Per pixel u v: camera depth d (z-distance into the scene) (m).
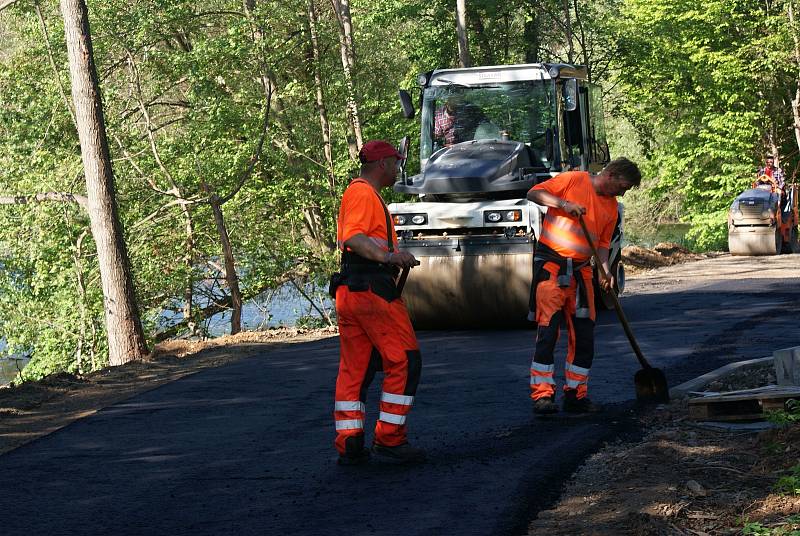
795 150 38.81
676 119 39.00
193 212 22.97
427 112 12.87
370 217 5.83
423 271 11.80
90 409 8.10
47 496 5.47
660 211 49.06
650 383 7.29
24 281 22.44
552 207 7.02
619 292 14.66
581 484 5.41
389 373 5.92
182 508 5.20
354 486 5.50
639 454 5.82
